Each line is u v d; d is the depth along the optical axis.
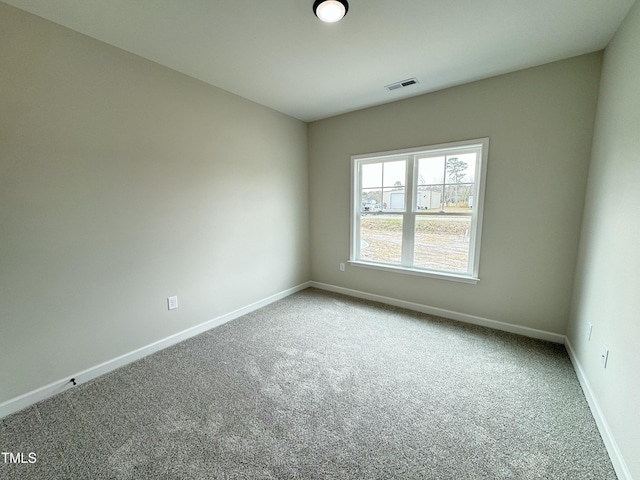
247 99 3.02
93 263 2.01
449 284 3.00
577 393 1.85
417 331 2.73
